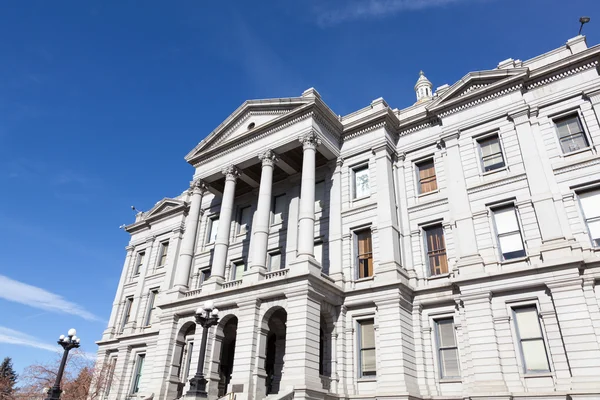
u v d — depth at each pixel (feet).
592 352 57.52
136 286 138.31
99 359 132.46
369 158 92.32
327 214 92.58
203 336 66.18
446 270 78.38
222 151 104.68
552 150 73.72
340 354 76.28
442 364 72.08
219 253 90.63
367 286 77.92
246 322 76.95
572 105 74.79
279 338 86.28
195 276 111.55
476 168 79.87
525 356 63.77
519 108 78.43
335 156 96.17
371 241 85.25
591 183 68.23
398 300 74.23
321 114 93.25
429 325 75.05
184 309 90.53
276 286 76.43
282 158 97.09
